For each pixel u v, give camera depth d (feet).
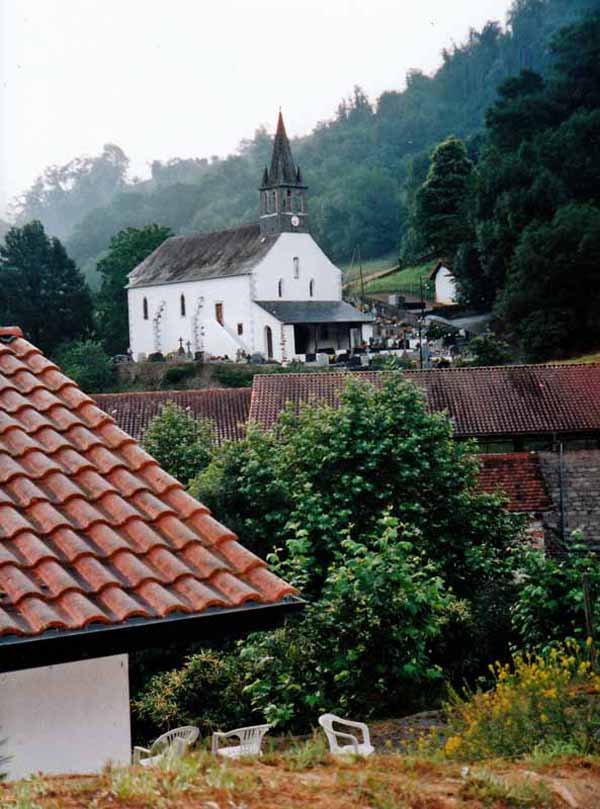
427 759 27.81
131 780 22.07
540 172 297.53
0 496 28.04
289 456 80.02
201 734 53.06
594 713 33.68
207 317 333.62
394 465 80.94
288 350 312.09
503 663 62.44
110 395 172.55
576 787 25.44
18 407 32.30
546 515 134.31
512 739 32.55
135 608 25.20
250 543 74.84
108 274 388.78
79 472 29.86
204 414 169.37
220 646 59.26
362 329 327.26
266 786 23.27
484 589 71.51
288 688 48.98
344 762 26.40
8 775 24.77
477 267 323.98
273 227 327.06
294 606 27.17
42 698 25.59
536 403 148.25
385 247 606.14
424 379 152.35
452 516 82.64
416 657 51.19
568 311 258.57
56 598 25.18
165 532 28.50
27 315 330.95
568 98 329.72
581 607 54.08
